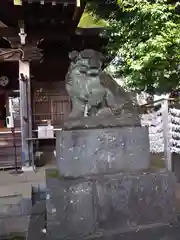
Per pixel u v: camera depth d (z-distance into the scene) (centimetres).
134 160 291
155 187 278
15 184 480
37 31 675
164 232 253
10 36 652
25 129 650
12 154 687
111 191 266
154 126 457
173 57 540
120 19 596
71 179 270
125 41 598
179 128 421
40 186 458
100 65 323
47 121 862
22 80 659
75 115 307
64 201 256
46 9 567
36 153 689
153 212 274
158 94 612
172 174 284
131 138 291
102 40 714
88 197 260
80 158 276
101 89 312
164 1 524
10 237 270
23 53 652
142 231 256
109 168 283
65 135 276
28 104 659
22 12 580
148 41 518
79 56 321
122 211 267
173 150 419
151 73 566
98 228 258
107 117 301
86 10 627
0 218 318
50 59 883
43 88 903
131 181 272
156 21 514
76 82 313
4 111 970
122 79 630
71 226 254
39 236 254
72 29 685
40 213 320
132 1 547
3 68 909
